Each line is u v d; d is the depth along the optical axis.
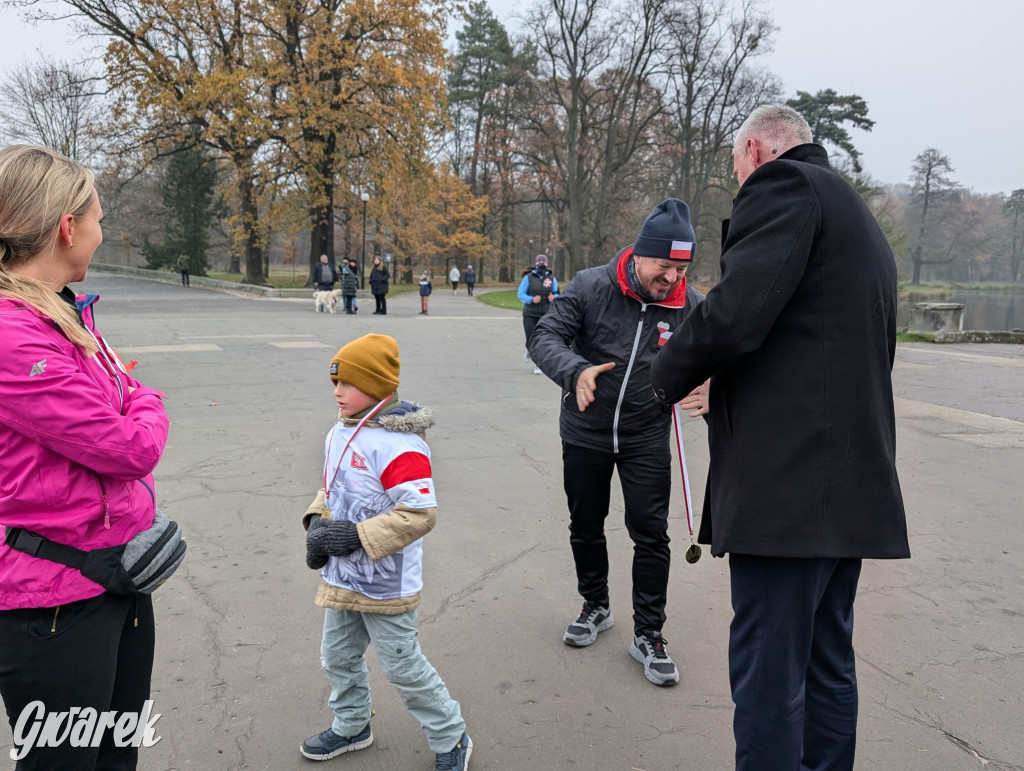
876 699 2.77
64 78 33.38
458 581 3.73
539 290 10.55
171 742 2.43
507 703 2.72
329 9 28.42
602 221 37.69
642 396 2.89
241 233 31.72
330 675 2.37
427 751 2.45
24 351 1.42
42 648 1.53
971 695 2.80
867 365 1.79
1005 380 11.05
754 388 1.84
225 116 27.45
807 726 2.04
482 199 50.88
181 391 8.30
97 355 1.64
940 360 13.62
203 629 3.15
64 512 1.51
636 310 2.91
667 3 33.59
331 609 2.26
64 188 1.57
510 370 10.59
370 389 2.20
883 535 1.79
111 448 1.49
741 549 1.81
